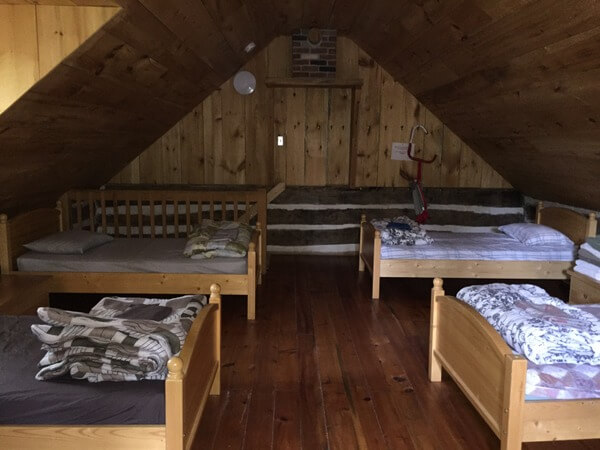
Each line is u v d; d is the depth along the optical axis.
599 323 2.36
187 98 5.04
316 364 3.26
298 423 2.58
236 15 3.78
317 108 6.00
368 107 5.97
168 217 5.91
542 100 3.34
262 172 6.07
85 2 2.30
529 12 2.62
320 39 5.58
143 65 3.25
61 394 1.89
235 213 5.27
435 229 6.14
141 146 5.51
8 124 2.66
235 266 3.95
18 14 2.37
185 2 2.82
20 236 3.97
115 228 5.39
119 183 5.98
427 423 2.59
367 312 4.25
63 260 3.88
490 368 2.19
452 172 6.11
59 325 2.04
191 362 1.98
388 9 3.93
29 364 2.14
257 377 3.07
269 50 5.83
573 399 2.06
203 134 5.97
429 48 4.04
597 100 2.86
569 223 4.62
